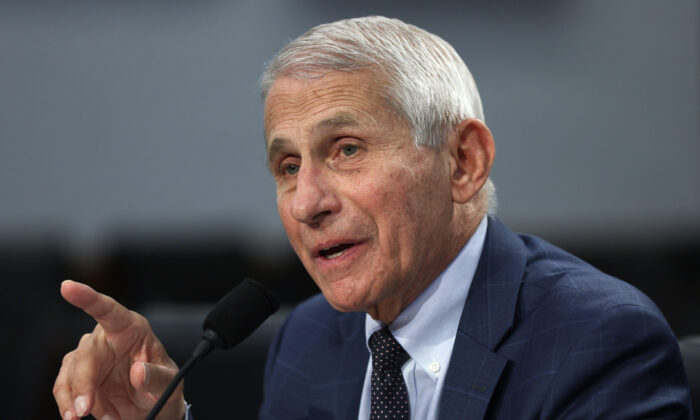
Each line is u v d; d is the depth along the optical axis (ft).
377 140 7.23
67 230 24.72
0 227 24.80
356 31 7.47
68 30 25.02
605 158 23.35
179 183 24.84
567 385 6.98
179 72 24.77
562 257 8.59
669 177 23.02
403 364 8.09
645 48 22.97
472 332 7.80
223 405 11.19
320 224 7.29
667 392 6.98
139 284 22.44
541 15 23.32
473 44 23.63
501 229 8.61
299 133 7.30
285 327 10.31
